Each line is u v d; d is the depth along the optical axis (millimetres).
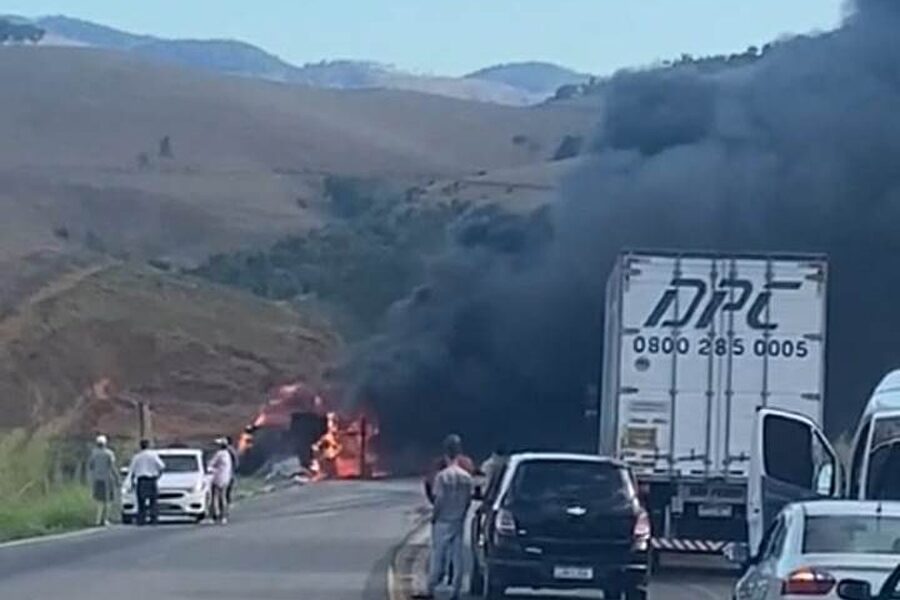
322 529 100062
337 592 61281
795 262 73562
